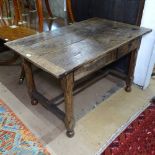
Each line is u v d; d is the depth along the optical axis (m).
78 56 1.17
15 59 2.38
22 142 1.37
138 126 1.50
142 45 1.73
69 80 1.14
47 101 1.54
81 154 1.29
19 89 1.94
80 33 1.51
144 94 1.85
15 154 1.29
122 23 1.72
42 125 1.52
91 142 1.38
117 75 1.93
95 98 1.80
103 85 1.98
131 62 1.72
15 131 1.46
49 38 1.42
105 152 1.30
